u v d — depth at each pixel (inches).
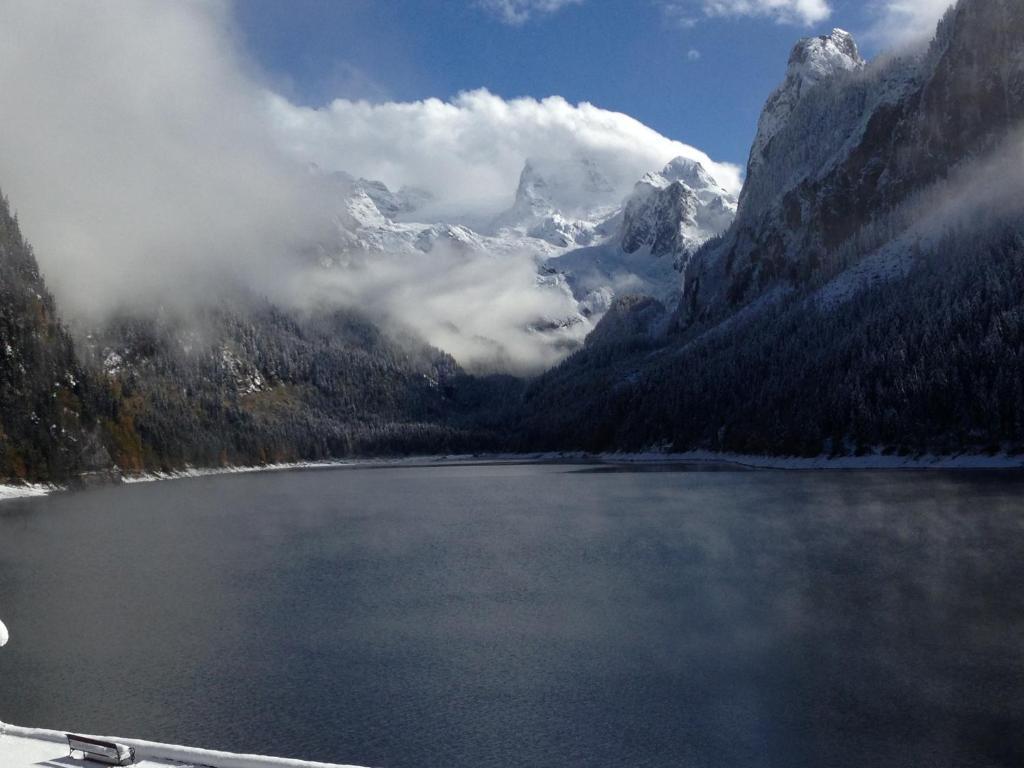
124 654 2075.5
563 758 1441.9
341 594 2780.5
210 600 2721.5
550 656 1998.0
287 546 4052.7
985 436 7357.3
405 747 1493.6
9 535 4729.3
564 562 3331.7
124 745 1012.5
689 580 2861.7
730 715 1601.9
